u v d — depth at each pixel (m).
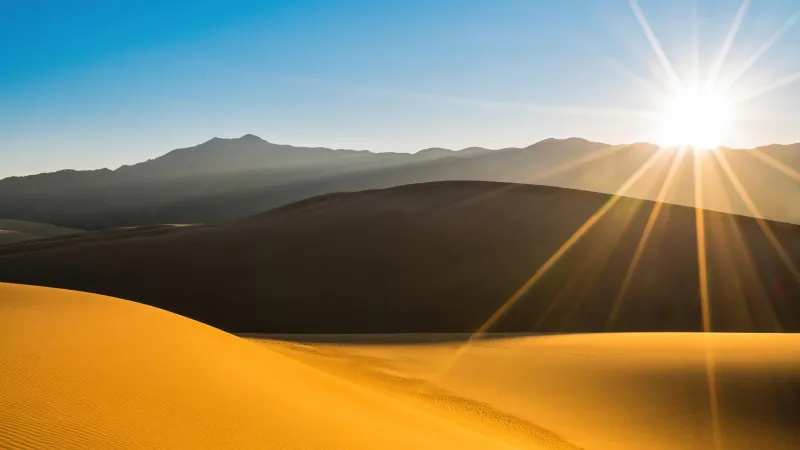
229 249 57.47
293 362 18.44
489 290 46.47
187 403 9.75
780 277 47.62
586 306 43.56
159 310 19.52
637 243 54.94
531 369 22.84
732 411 17.62
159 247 59.50
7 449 6.41
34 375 9.35
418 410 16.91
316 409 12.10
